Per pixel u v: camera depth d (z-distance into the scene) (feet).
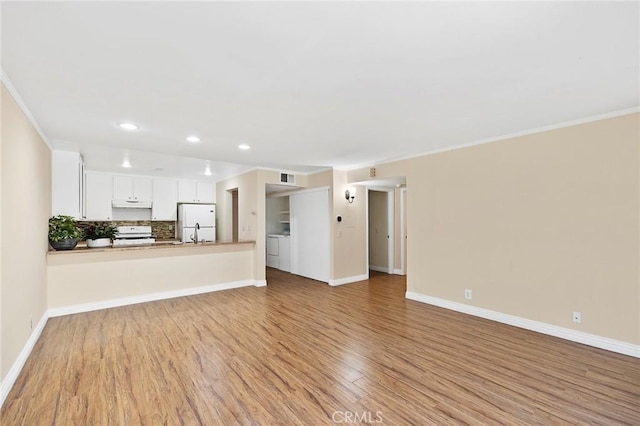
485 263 12.50
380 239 23.67
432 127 10.79
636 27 5.22
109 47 5.74
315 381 7.79
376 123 10.27
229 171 20.08
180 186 23.08
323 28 5.22
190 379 7.88
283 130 10.96
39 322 10.86
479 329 11.33
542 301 10.93
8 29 5.14
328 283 19.24
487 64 6.48
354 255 19.86
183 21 5.00
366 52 5.98
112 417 6.41
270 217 27.09
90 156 15.24
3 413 6.53
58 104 8.41
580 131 10.03
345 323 12.05
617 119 9.32
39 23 5.00
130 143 12.55
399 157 15.67
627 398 7.02
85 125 10.20
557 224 10.55
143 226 22.13
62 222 13.08
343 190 19.24
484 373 8.16
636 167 9.00
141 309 13.94
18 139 7.93
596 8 4.74
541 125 10.68
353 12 4.80
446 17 4.93
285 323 12.06
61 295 13.14
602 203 9.61
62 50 5.83
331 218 18.90
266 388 7.48
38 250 10.62
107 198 20.25
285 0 4.51
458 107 8.89
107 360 8.91
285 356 9.18
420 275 15.02
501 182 11.96
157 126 10.38
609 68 6.68
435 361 8.84
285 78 7.04
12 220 7.54
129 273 14.84
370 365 8.62
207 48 5.81
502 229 11.96
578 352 9.36
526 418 6.34
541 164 10.89
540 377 7.95
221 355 9.25
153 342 10.20
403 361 8.85
